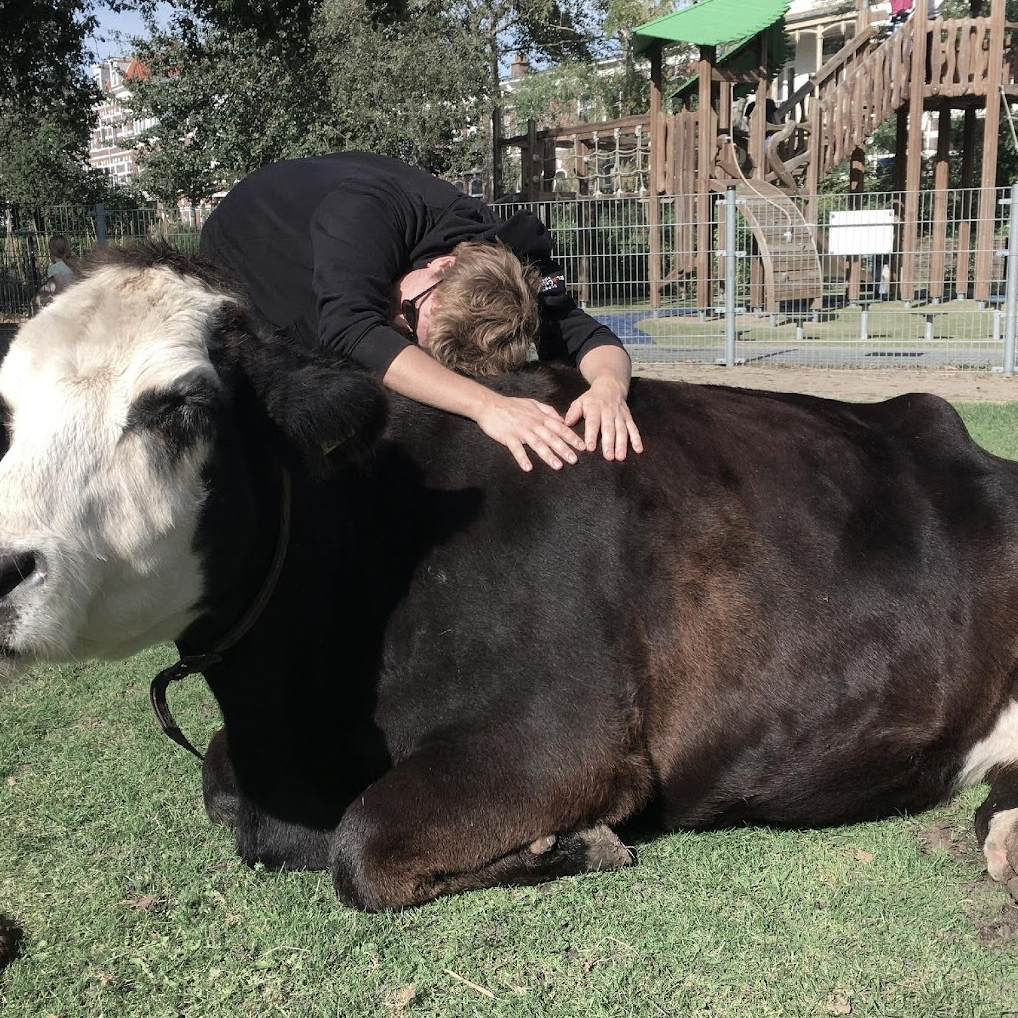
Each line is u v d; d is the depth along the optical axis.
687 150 19.98
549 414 2.98
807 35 38.09
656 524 2.91
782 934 2.52
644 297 20.81
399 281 3.32
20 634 2.08
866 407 3.56
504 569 2.82
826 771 2.96
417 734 2.77
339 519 2.80
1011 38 19.22
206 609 2.51
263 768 2.79
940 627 3.00
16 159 33.56
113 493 2.19
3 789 3.30
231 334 2.46
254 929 2.58
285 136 27.97
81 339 2.25
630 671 2.81
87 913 2.66
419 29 30.80
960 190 18.27
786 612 2.93
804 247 17.67
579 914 2.62
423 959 2.45
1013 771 3.00
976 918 2.59
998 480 3.23
